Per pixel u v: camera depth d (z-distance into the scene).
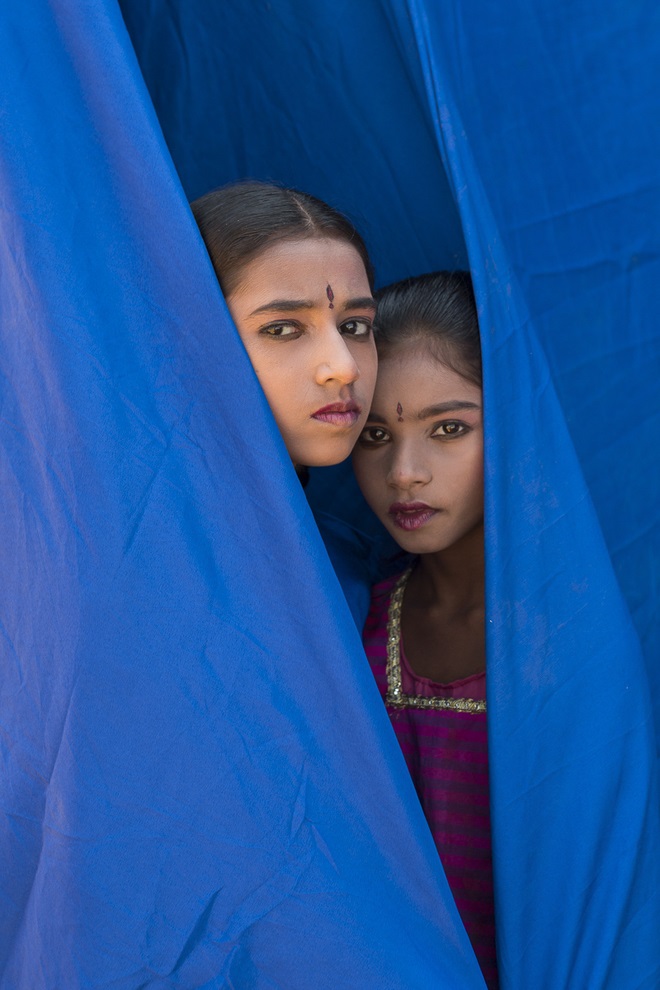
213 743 0.85
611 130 1.04
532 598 0.92
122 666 0.85
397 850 0.87
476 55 0.98
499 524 0.91
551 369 0.98
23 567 0.90
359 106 1.18
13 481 0.90
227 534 0.86
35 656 0.89
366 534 1.31
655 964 0.96
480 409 1.01
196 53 1.23
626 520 1.06
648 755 0.95
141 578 0.85
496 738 0.92
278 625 0.86
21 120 0.85
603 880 0.93
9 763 0.92
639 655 0.96
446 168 0.89
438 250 1.23
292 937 0.85
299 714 0.86
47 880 0.88
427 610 1.12
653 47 1.04
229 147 1.28
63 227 0.85
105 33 0.85
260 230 0.89
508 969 0.92
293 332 0.90
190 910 0.86
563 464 0.92
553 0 1.03
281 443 0.86
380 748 0.86
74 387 0.85
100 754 0.86
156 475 0.85
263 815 0.85
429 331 1.01
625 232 1.04
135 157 0.85
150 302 0.86
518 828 0.92
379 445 1.04
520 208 1.00
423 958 0.86
